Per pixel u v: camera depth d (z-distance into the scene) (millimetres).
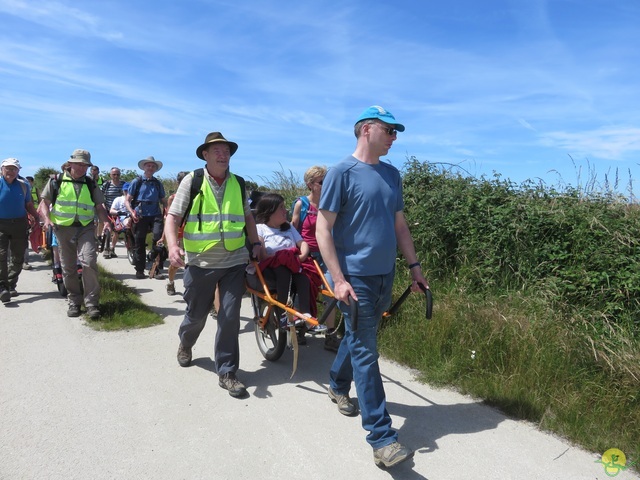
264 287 4477
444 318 4992
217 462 3154
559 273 5410
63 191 5953
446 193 6738
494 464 3215
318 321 3461
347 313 3244
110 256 10875
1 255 6715
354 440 3455
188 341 4574
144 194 8680
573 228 5570
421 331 4973
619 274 4996
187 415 3736
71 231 6012
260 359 4969
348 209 3248
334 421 3711
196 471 3057
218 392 4145
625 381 3881
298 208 5379
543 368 4184
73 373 4430
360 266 3219
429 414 3863
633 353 4199
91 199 6113
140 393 4074
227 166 4285
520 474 3119
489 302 5242
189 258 4258
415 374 4621
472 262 6039
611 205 5871
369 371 3168
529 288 5391
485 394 4105
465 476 3082
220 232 4160
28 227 7336
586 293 5102
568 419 3666
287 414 3795
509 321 4738
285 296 4543
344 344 3734
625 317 4734
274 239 4969
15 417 3623
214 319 6188
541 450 3391
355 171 3236
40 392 4035
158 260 8758
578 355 4301
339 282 3129
